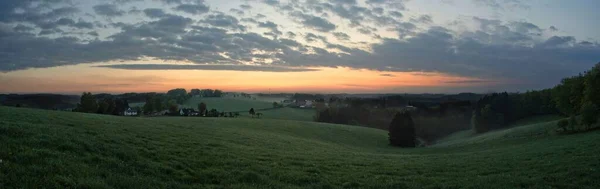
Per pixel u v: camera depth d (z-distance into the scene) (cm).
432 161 2858
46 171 1371
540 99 11000
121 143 2198
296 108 17362
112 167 1642
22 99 10738
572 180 1862
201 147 2609
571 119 5434
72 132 2273
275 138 4422
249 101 19012
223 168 1977
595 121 5219
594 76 6119
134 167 1716
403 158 3253
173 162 1933
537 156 2741
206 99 18962
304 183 1852
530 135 5916
